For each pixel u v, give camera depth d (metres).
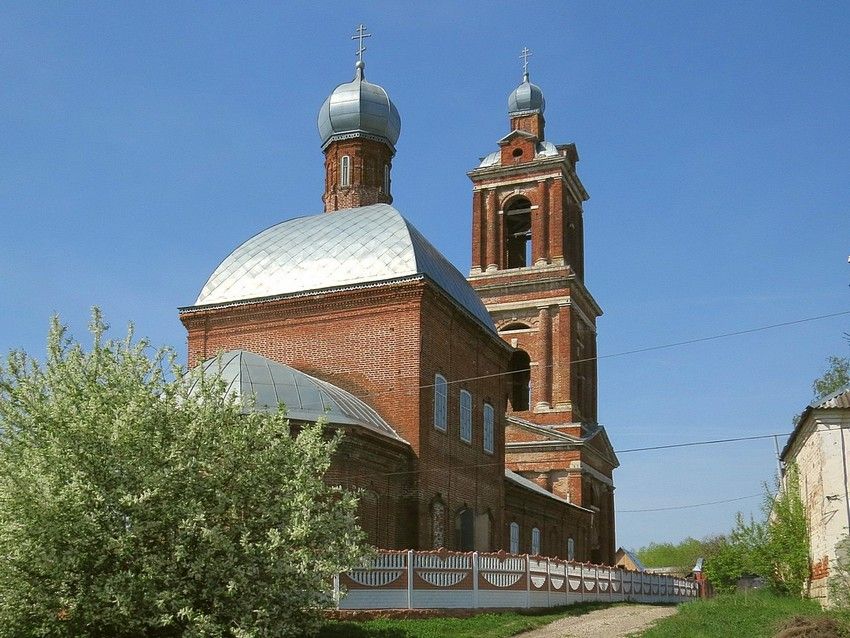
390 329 31.41
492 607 25.64
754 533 36.00
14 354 17.44
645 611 29.75
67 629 16.52
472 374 35.50
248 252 35.28
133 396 17.11
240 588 16.77
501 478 37.56
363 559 18.33
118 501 16.31
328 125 44.59
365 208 36.56
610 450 57.72
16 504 15.95
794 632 20.17
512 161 57.09
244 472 17.41
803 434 30.92
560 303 53.78
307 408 27.23
